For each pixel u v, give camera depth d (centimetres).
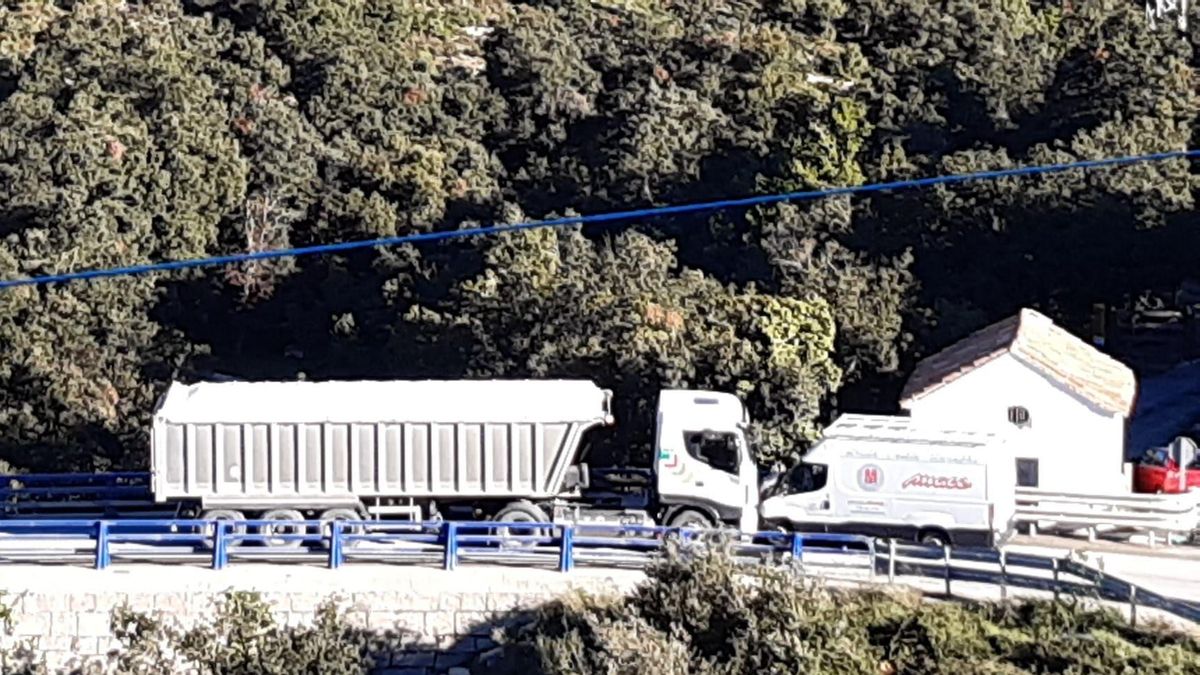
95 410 5622
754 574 2864
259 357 6831
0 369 5709
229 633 2747
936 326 5612
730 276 6288
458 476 3291
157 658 2734
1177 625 2952
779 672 2616
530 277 5619
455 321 5819
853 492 3409
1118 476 3844
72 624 2962
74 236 6575
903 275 5884
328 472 3294
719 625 2736
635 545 3089
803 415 4672
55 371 5706
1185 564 3438
